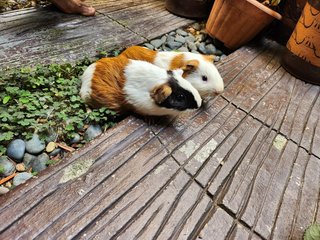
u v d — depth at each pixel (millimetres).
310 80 554
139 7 699
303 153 409
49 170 294
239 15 570
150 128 372
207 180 335
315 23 499
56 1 571
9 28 515
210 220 299
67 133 366
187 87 353
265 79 537
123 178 308
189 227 288
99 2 670
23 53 470
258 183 350
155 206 295
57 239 249
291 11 627
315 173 385
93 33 561
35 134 352
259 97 486
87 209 274
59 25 556
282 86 532
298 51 538
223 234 291
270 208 327
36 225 252
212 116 423
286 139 422
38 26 538
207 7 704
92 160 315
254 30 601
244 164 367
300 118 469
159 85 344
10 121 355
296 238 307
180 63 427
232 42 632
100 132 382
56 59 477
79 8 594
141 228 275
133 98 362
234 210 314
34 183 280
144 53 444
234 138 398
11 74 415
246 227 303
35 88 412
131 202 291
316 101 520
